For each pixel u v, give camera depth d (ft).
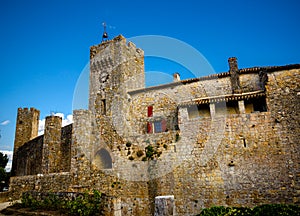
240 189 62.90
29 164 118.11
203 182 66.39
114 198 51.01
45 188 83.15
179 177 69.05
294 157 61.82
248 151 65.26
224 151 66.90
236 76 83.25
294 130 63.98
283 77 69.87
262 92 71.36
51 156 95.20
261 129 66.28
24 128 144.05
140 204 71.46
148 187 72.08
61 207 56.18
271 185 61.21
